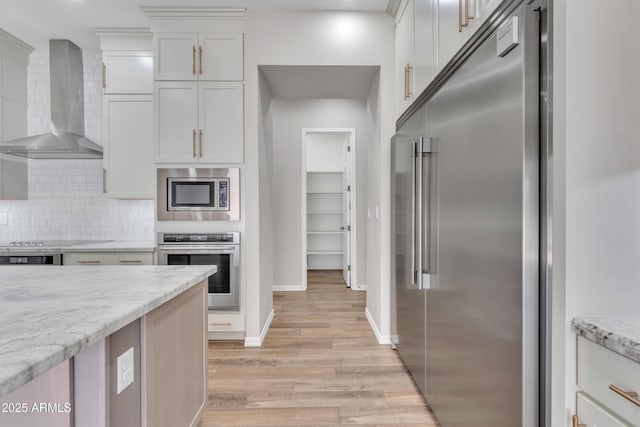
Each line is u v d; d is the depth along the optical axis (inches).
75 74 135.6
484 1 54.1
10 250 115.8
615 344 31.4
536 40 41.4
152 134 126.2
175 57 114.9
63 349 27.0
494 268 48.4
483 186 51.5
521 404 42.0
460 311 59.8
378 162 118.2
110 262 116.8
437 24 74.7
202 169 115.7
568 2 37.0
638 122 37.7
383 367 98.7
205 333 64.9
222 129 115.6
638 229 37.8
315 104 192.5
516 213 42.9
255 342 114.9
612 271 37.7
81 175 141.4
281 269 192.4
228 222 117.2
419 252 75.4
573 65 37.1
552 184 39.1
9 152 128.6
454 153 62.1
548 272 40.1
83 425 33.6
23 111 138.0
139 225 141.8
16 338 28.8
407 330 92.7
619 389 31.5
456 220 61.2
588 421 35.3
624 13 37.6
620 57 37.6
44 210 141.9
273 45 114.3
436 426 72.4
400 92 107.0
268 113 136.4
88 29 124.4
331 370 97.1
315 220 253.3
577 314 37.4
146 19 118.2
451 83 63.3
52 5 110.2
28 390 32.5
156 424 45.8
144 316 42.6
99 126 141.1
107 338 35.0
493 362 48.9
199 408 62.1
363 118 192.2
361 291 188.4
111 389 35.8
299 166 193.0
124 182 126.7
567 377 37.3
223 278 116.3
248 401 81.9
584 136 37.2
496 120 47.6
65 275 57.1
